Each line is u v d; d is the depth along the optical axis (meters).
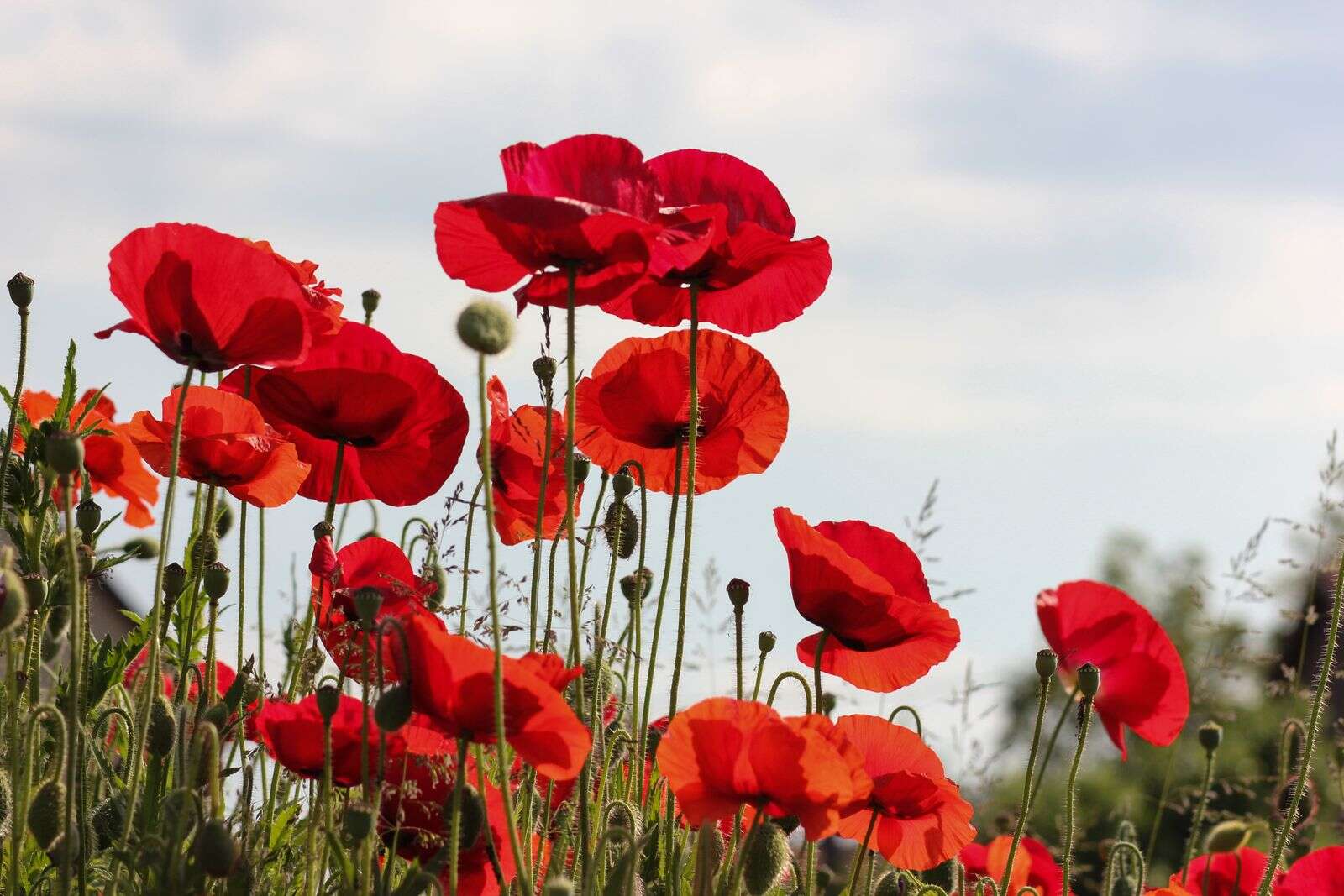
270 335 1.79
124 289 1.79
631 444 1.91
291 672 1.90
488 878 1.76
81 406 1.88
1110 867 1.98
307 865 1.75
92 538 1.83
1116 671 2.03
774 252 1.82
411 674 1.68
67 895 1.68
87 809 1.75
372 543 1.82
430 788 1.74
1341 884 1.93
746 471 1.92
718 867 1.80
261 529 1.90
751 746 1.73
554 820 1.81
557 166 1.78
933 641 1.88
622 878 1.71
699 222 1.79
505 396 1.93
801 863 1.92
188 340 1.79
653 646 1.85
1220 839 2.08
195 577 1.84
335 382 1.84
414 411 1.86
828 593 1.85
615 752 1.84
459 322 1.66
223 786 1.77
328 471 1.90
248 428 1.87
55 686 1.81
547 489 1.88
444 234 1.78
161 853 1.70
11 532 1.80
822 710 1.89
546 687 1.67
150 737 1.76
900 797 1.82
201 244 1.78
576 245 1.74
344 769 1.75
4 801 1.76
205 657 1.90
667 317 1.88
